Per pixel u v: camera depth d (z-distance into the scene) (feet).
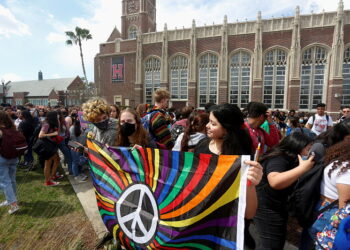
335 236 4.57
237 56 71.56
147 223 5.92
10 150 10.36
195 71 75.46
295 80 65.41
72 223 9.69
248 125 10.03
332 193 5.16
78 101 99.45
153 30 105.50
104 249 7.93
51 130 14.29
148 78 83.41
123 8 99.35
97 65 97.30
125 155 6.63
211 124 5.76
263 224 6.34
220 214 4.60
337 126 6.11
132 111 8.05
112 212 6.83
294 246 8.29
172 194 5.51
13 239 7.79
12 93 196.13
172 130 11.61
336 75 61.57
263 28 67.97
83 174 15.97
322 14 62.34
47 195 13.03
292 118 18.42
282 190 6.13
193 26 74.28
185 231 5.14
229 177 4.56
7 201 10.52
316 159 5.32
